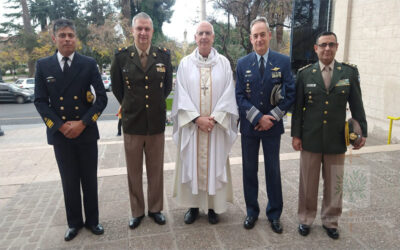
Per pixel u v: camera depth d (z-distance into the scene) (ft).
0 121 43.42
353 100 9.05
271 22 36.35
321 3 24.18
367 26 21.06
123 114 9.71
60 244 9.29
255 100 9.40
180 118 9.57
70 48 8.64
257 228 9.96
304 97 9.42
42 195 12.80
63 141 9.00
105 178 14.42
